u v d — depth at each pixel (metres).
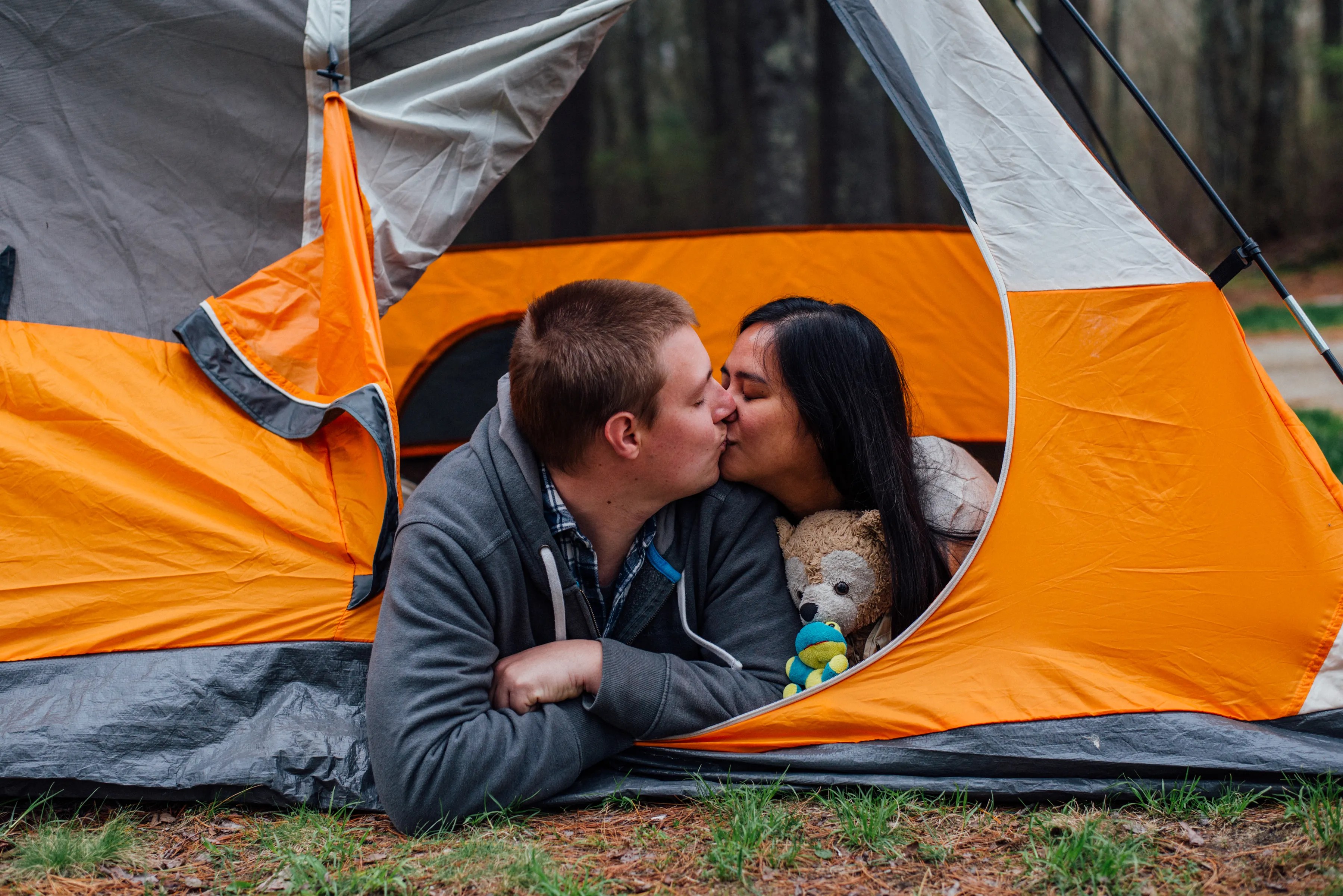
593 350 1.85
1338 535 2.06
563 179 13.70
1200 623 2.05
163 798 1.96
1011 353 2.15
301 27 2.34
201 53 2.36
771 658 2.11
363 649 2.14
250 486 2.17
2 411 2.15
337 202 2.31
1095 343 2.17
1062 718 1.98
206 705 2.03
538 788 1.89
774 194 9.73
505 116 2.48
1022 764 1.95
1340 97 17.72
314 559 2.16
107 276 2.31
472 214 2.50
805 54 9.88
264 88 2.37
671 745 2.04
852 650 2.21
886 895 1.62
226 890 1.67
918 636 2.06
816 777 1.97
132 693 2.01
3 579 2.05
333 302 2.29
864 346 2.16
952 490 2.23
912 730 1.99
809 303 2.22
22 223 2.29
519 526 1.96
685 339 1.93
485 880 1.66
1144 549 2.07
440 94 2.41
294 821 1.91
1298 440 2.13
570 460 1.93
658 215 17.33
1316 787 1.86
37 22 2.35
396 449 2.18
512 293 4.25
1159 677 2.04
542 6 2.47
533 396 1.90
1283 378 8.30
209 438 2.21
